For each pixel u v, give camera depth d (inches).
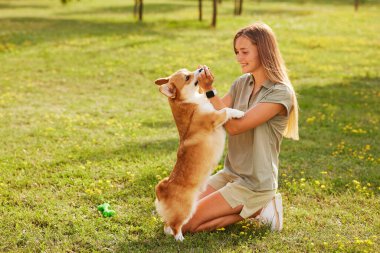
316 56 619.8
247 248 155.5
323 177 226.7
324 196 205.2
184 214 157.2
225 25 858.8
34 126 307.3
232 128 159.8
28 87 429.1
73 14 1022.4
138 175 223.9
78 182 212.1
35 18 917.2
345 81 488.1
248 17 992.2
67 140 280.4
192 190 157.1
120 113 353.4
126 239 163.3
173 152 261.0
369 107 385.7
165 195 157.1
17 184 208.8
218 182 175.3
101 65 530.3
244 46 160.7
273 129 162.4
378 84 478.0
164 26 837.2
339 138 300.0
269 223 169.2
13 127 305.1
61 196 197.9
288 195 205.8
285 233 168.9
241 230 171.0
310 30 828.6
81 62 542.0
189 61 562.9
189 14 1070.4
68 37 693.9
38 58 557.0
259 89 165.5
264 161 161.5
